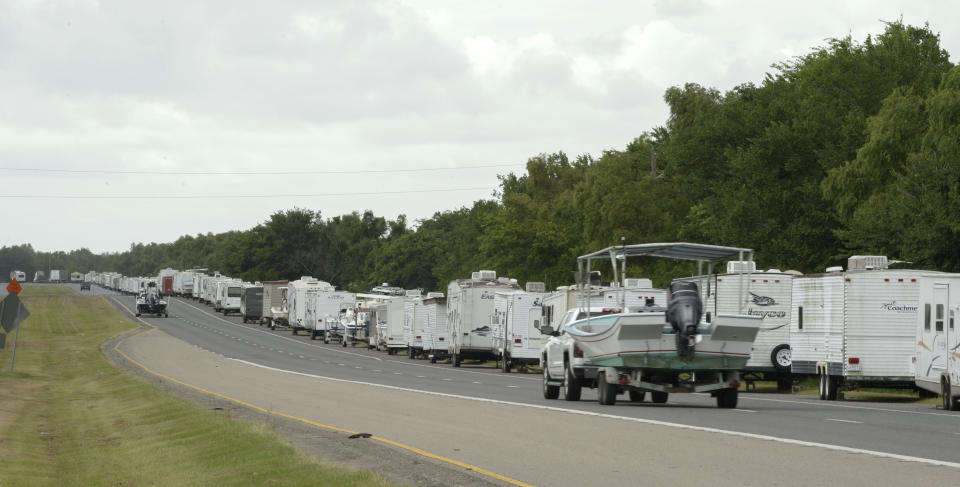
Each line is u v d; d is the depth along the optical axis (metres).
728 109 98.19
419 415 34.25
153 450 27.77
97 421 38.12
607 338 35.78
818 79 89.44
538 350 72.00
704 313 40.41
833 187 73.44
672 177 108.81
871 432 26.23
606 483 18.58
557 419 31.28
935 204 57.06
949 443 23.45
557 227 139.88
